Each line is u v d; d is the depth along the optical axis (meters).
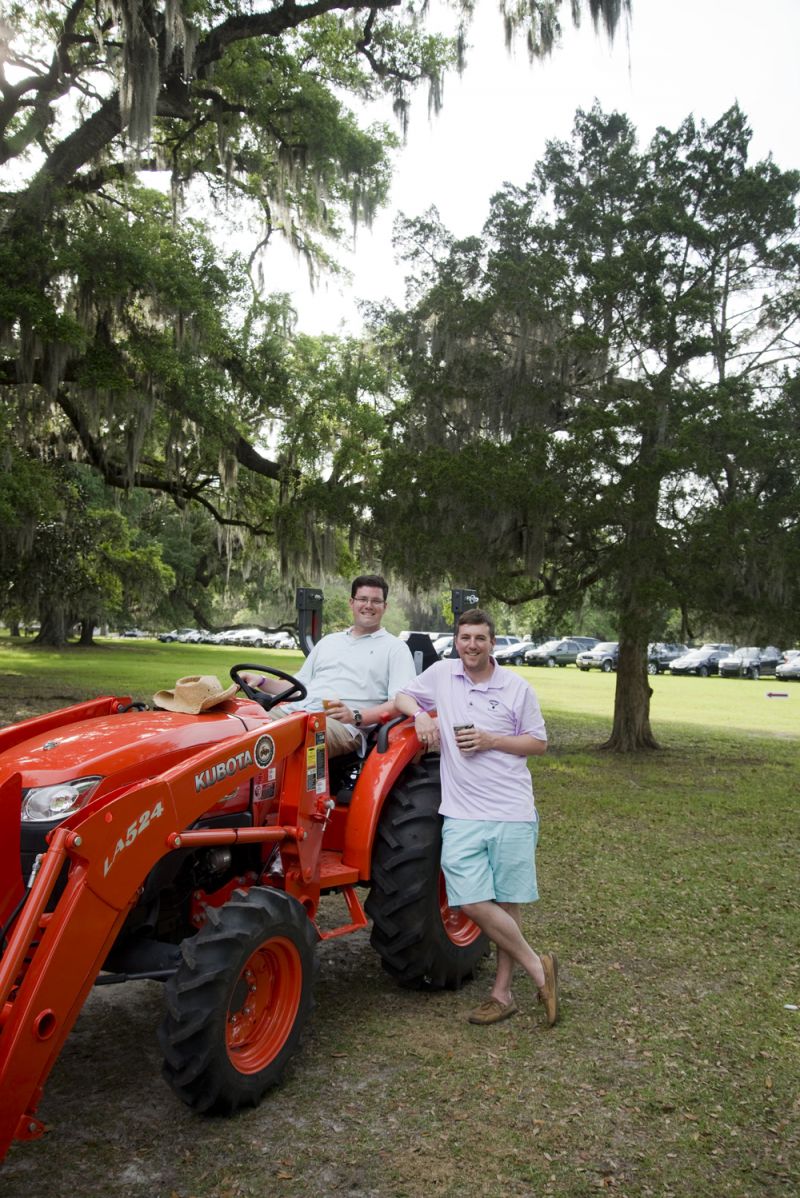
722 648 46.34
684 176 14.04
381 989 4.59
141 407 15.85
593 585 13.44
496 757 4.14
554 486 11.66
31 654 37.56
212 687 4.19
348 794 4.64
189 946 3.22
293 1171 2.94
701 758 13.75
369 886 4.56
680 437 11.62
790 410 12.71
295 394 18.58
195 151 19.66
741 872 6.88
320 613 5.85
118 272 14.76
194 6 14.55
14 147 15.18
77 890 2.87
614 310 13.11
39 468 16.53
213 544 43.19
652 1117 3.31
